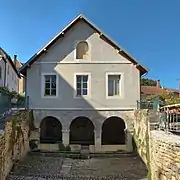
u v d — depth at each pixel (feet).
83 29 82.69
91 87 81.15
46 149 78.79
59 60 81.97
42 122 85.46
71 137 90.33
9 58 120.67
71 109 80.43
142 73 83.56
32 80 81.66
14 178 53.98
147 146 57.72
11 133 55.83
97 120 80.23
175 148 36.81
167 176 39.68
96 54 81.97
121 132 89.10
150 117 57.62
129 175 58.44
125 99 80.79
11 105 71.61
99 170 62.64
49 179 55.67
